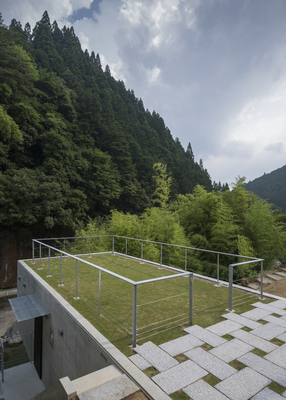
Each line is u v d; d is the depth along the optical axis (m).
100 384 2.14
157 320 3.49
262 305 3.96
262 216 11.66
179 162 63.78
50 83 37.09
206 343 2.83
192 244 12.37
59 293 4.73
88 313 3.79
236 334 3.03
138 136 66.69
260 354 2.59
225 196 14.66
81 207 28.00
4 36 30.75
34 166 28.39
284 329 3.14
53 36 81.12
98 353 2.85
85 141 39.38
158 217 12.59
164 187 13.28
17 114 27.06
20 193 20.31
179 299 4.34
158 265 6.86
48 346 4.98
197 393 2.00
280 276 7.77
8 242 20.80
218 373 2.27
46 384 5.16
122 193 38.66
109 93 69.56
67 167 29.20
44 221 21.39
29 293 6.34
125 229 11.79
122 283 5.32
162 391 2.02
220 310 3.81
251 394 1.99
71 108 39.00
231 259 11.29
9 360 7.84
